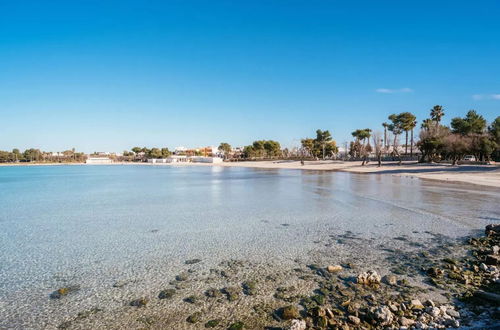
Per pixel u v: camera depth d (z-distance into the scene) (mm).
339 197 20188
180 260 8070
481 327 4457
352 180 34062
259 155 137250
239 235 10617
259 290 6113
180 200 20188
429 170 45031
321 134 106938
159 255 8531
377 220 12688
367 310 5102
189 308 5430
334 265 7418
